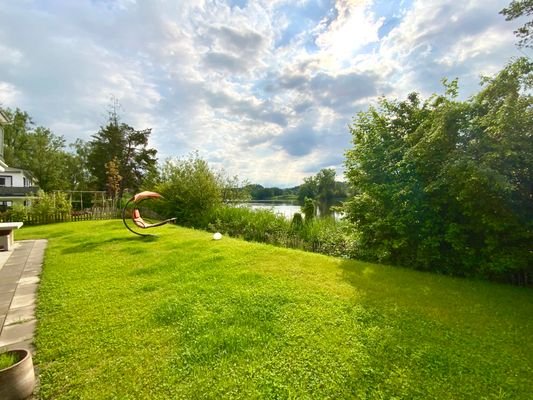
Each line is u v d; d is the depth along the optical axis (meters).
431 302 3.97
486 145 4.84
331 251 8.29
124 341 2.94
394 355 2.67
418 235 5.91
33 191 25.55
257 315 3.51
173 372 2.45
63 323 3.34
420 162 5.66
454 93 6.14
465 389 2.22
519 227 4.71
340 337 2.99
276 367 2.51
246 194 17.62
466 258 5.30
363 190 6.89
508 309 3.77
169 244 8.11
